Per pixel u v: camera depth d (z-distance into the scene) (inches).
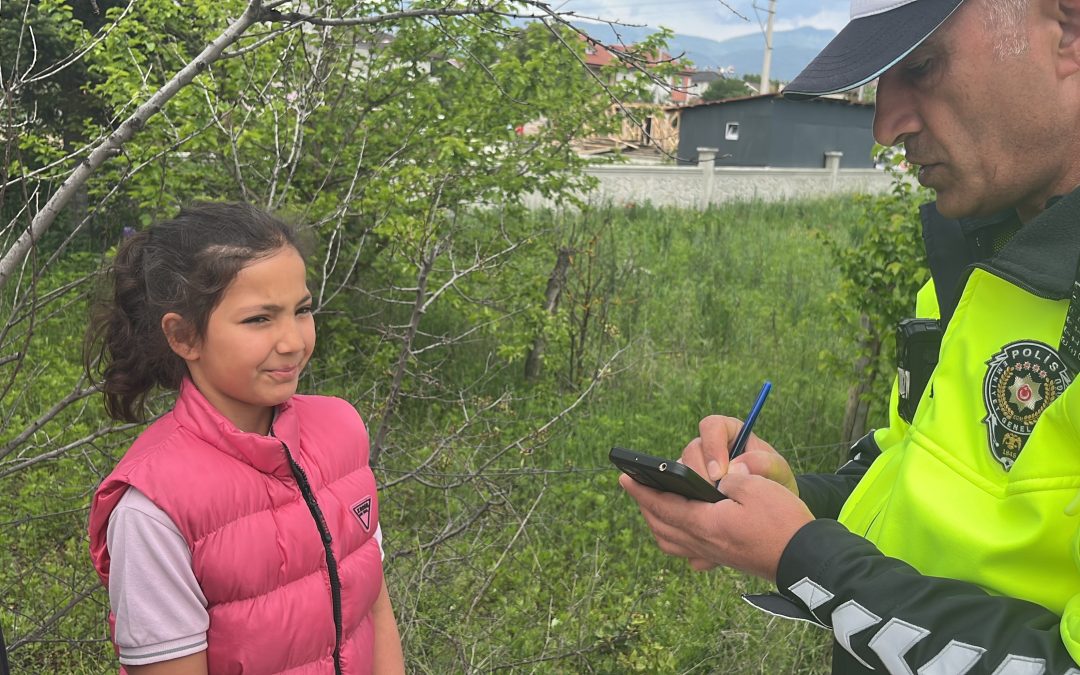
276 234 52.4
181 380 53.4
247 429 54.5
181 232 51.3
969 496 42.2
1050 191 43.7
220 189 217.5
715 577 161.2
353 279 243.8
